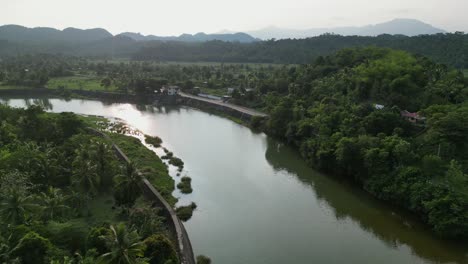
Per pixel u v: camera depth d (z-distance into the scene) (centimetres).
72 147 9238
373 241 6538
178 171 9788
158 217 6350
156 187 8175
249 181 9206
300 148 11169
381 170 7938
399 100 11212
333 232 6844
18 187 6191
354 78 13650
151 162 9881
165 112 18100
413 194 6962
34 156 7856
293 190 8675
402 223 7050
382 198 7769
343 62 17862
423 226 6838
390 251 6231
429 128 8744
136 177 6750
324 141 9769
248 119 15612
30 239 4656
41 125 10706
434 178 7069
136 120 16088
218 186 8862
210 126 15200
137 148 10950
